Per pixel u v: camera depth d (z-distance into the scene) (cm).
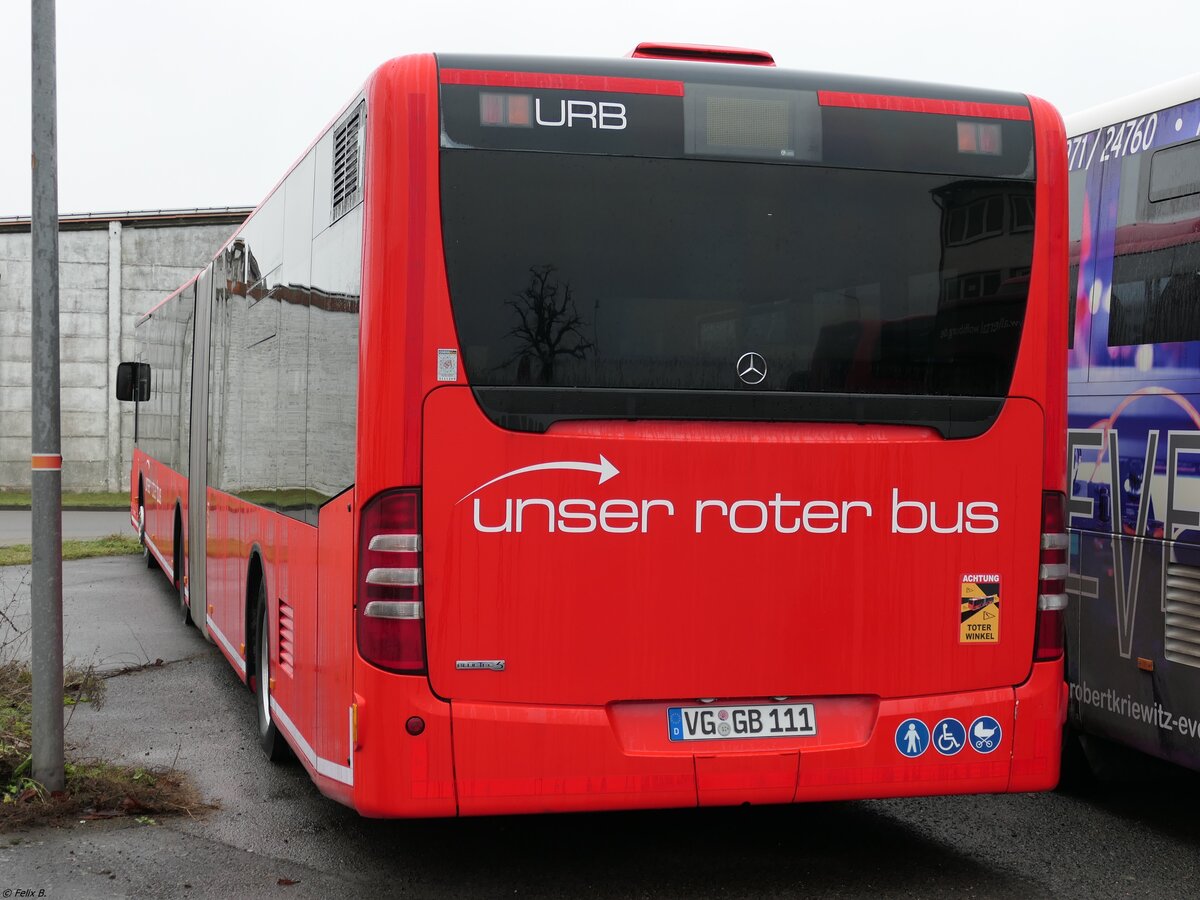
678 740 477
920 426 499
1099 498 629
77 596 1433
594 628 470
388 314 458
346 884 511
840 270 491
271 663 688
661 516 475
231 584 841
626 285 473
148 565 1712
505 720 462
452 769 459
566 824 599
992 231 507
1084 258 648
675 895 502
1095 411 634
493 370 463
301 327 601
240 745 749
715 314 480
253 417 750
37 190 592
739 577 481
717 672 480
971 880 525
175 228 3209
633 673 473
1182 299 580
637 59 486
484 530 462
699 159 481
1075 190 659
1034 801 659
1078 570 645
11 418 3228
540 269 467
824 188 491
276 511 664
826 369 489
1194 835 597
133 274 3206
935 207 501
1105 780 664
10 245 3200
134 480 1864
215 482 941
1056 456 513
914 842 580
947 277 500
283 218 664
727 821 609
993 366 505
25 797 598
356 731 464
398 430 457
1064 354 514
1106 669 625
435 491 459
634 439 472
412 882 515
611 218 473
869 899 500
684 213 479
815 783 486
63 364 3203
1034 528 510
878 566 494
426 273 460
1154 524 592
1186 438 574
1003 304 507
